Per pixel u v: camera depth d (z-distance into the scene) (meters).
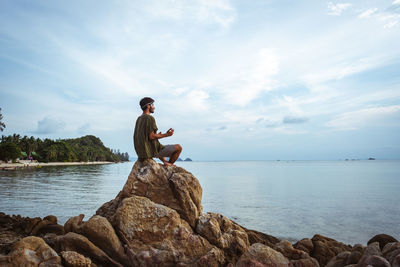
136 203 5.54
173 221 5.51
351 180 50.06
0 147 99.06
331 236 13.57
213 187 36.28
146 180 6.00
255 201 23.75
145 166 6.18
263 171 92.94
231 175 67.19
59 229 8.34
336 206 21.53
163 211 5.54
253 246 5.31
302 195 27.94
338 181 47.41
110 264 4.98
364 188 35.22
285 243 7.16
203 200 24.22
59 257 4.46
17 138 136.38
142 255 5.01
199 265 5.01
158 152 6.37
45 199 22.23
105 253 5.13
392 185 39.38
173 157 6.46
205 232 5.71
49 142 156.50
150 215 5.47
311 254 8.16
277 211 19.38
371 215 18.14
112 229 5.28
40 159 139.62
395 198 25.84
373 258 4.87
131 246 5.20
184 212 5.88
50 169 84.69
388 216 17.78
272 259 5.03
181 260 5.06
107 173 71.69
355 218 17.25
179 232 5.37
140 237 5.31
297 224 15.72
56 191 28.19
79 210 17.91
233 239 5.86
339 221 16.45
